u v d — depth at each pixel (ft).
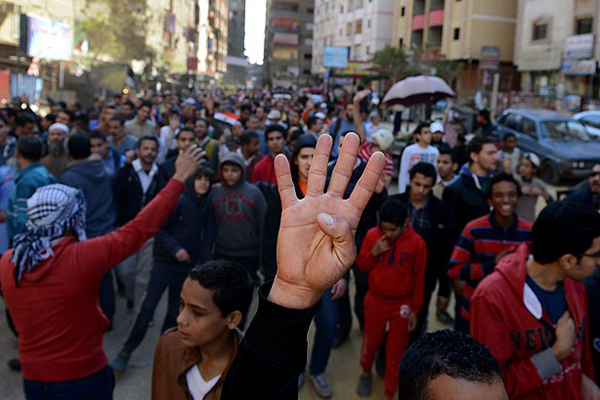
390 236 11.18
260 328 3.67
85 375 7.72
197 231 13.48
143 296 14.56
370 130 24.76
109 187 14.70
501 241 10.82
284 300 3.77
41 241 7.33
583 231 6.41
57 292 7.38
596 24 83.82
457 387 3.60
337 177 3.96
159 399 6.82
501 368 6.65
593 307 7.73
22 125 22.47
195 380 6.66
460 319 10.94
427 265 12.85
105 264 7.69
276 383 3.61
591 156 39.24
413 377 3.82
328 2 220.02
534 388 6.55
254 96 127.24
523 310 6.74
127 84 78.38
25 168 12.98
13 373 13.07
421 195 12.69
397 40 158.20
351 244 3.60
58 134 17.52
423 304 12.88
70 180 13.80
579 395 7.00
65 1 103.76
